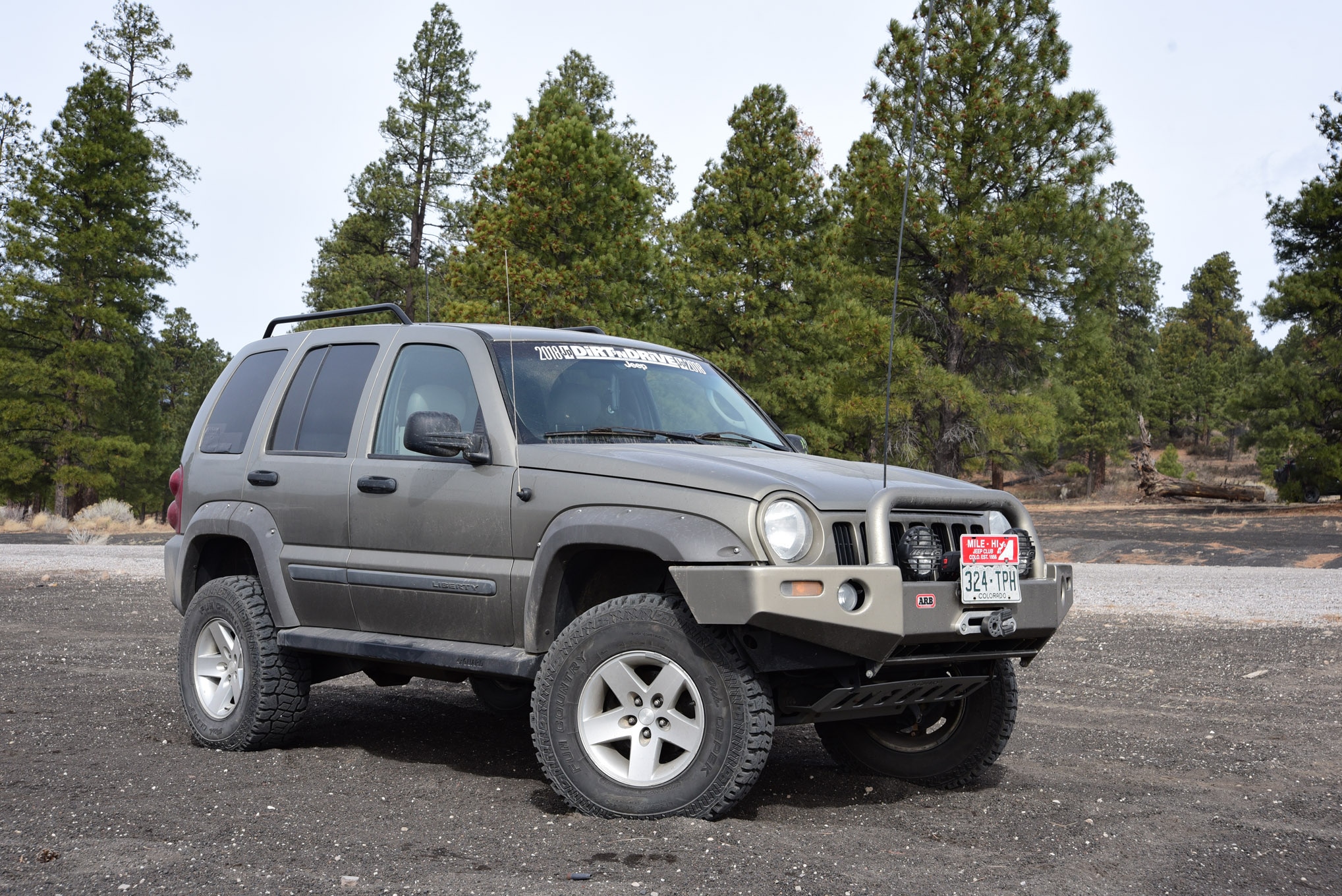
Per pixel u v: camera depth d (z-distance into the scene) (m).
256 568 5.75
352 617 5.10
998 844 3.76
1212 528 29.00
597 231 29.86
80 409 45.88
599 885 3.22
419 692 7.14
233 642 5.41
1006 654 4.36
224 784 4.54
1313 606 11.57
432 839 3.72
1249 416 39.50
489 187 31.56
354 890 3.18
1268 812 4.24
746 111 34.00
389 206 46.69
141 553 20.73
